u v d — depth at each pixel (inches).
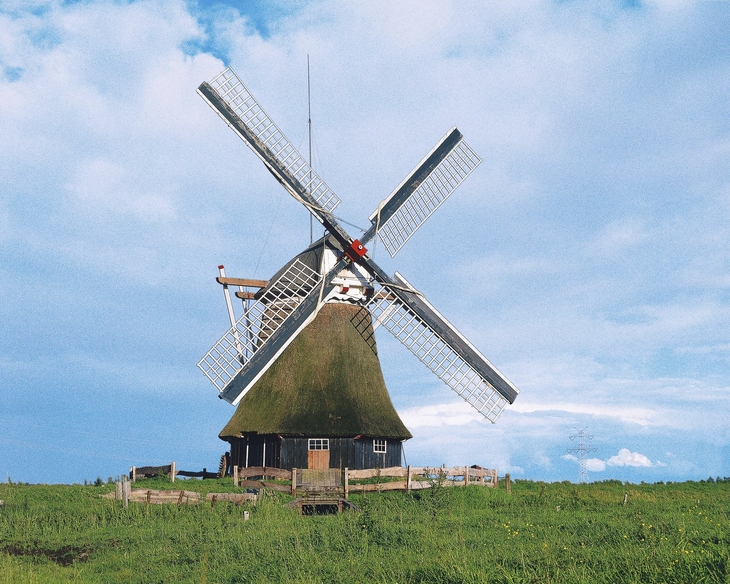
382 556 740.0
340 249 1475.1
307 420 1389.0
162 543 879.1
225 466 1577.3
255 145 1406.3
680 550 604.4
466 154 1641.2
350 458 1400.1
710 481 1632.6
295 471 1227.9
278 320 1416.1
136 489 1109.1
